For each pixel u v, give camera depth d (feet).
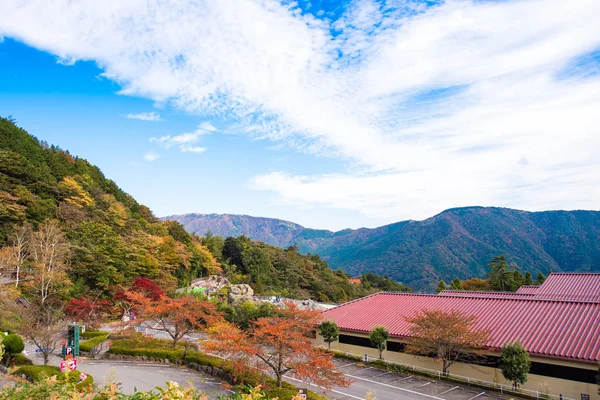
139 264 175.01
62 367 64.23
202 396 25.22
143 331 112.57
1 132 222.89
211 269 232.12
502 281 229.25
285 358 72.69
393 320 101.30
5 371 72.33
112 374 37.50
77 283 145.18
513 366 70.13
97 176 270.26
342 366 91.40
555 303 88.43
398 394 71.87
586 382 67.41
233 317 126.72
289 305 82.28
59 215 179.11
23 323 88.12
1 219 158.71
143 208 288.71
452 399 69.21
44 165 214.48
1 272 134.82
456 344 78.02
